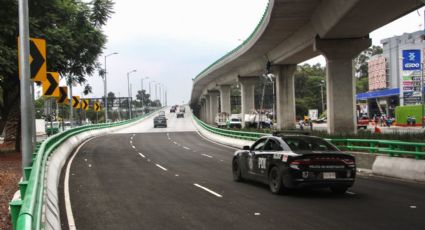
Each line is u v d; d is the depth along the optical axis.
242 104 70.88
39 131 67.81
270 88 126.50
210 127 52.78
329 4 28.92
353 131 35.94
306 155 12.94
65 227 9.86
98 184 16.38
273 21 35.56
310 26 35.97
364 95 85.81
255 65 59.81
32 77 15.38
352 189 14.71
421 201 12.40
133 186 15.86
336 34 34.09
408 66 40.56
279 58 49.03
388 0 24.08
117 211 11.53
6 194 14.16
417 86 58.09
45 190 10.45
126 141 44.84
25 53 14.22
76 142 38.22
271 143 14.77
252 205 12.07
